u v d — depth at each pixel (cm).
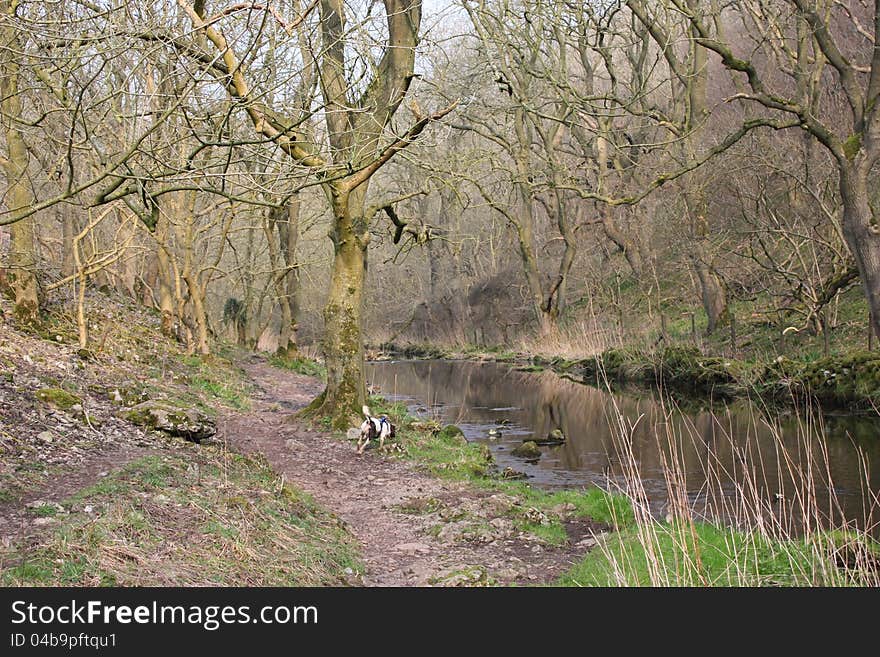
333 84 1466
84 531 654
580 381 2986
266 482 1003
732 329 2597
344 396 1623
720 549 852
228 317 3828
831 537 834
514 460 1605
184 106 840
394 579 797
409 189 2816
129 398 1276
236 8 786
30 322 1597
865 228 1766
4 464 825
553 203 4000
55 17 906
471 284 5050
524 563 880
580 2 2297
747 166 2559
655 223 3775
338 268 1641
